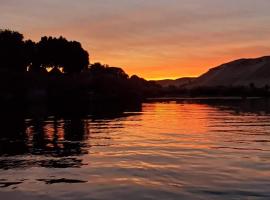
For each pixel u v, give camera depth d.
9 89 114.94
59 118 54.50
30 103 103.69
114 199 13.02
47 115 60.66
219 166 18.22
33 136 32.19
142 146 25.75
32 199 13.16
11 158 21.14
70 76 150.38
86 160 20.34
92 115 61.34
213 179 15.55
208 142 27.56
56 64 146.62
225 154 21.86
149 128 39.38
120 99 154.25
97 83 158.38
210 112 69.88
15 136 32.25
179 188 14.25
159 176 16.27
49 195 13.61
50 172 17.33
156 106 98.88
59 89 133.38
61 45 145.62
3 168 18.30
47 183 15.30
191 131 36.00
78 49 150.88
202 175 16.31
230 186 14.39
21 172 17.38
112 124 44.59
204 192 13.63
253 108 84.19
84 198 13.19
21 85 121.12
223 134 32.97
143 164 19.02
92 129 38.34
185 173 16.75
